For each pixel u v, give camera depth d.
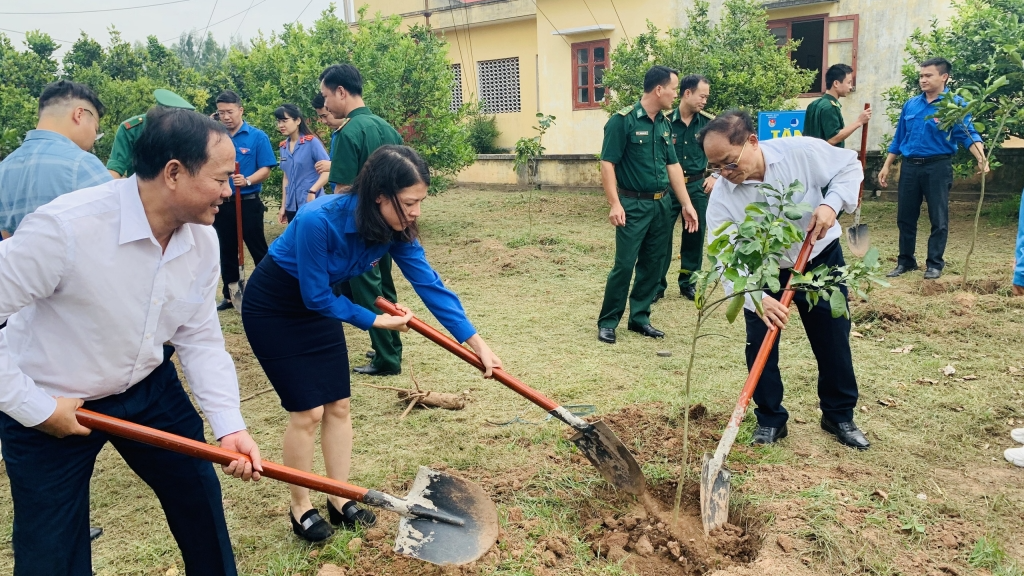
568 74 16.17
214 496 2.53
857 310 6.12
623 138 5.67
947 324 5.79
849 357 3.86
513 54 19.58
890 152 7.61
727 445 3.22
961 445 3.92
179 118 2.04
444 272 8.60
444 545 2.72
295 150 7.84
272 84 11.30
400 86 11.17
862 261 3.03
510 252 9.16
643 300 6.14
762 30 11.52
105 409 2.33
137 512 3.59
